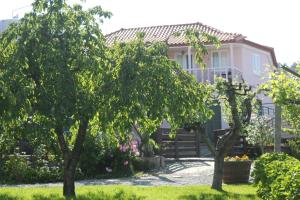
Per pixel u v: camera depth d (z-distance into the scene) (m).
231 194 12.19
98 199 11.30
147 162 19.20
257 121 20.69
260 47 31.67
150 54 10.54
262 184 10.90
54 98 10.12
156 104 10.08
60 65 10.07
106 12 10.89
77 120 10.31
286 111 12.31
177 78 10.95
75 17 10.69
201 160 21.36
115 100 10.00
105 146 18.05
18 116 10.12
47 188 14.06
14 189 13.75
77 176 17.41
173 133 11.72
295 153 20.70
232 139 13.08
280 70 12.22
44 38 10.32
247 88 14.47
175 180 16.05
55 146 14.13
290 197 8.17
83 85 10.54
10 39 10.45
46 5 10.63
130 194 12.23
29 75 10.32
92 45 10.58
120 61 10.24
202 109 11.62
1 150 17.06
